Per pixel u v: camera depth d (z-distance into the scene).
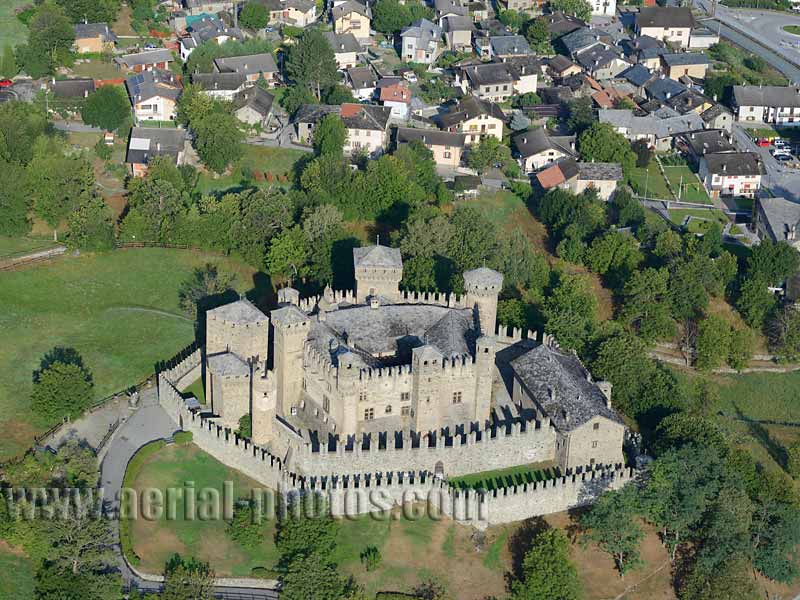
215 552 199.25
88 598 187.88
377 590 196.75
